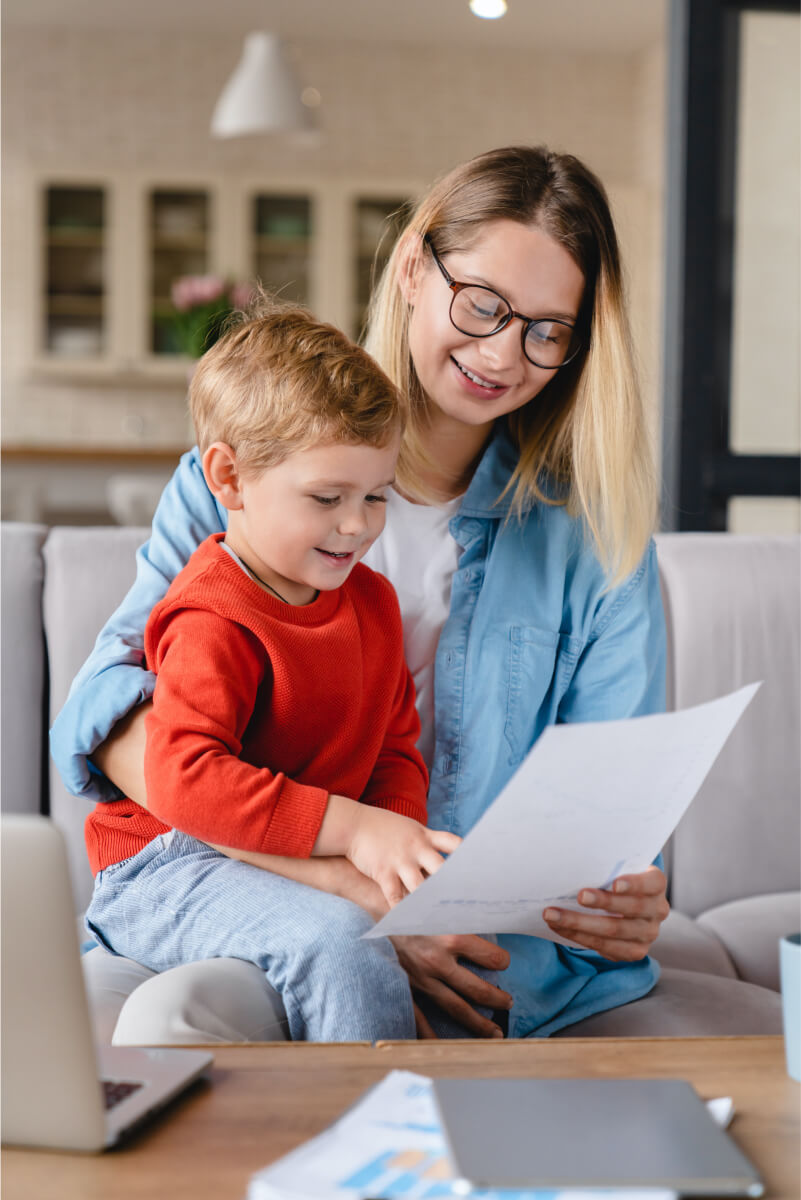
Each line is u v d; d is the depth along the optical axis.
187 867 0.95
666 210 2.52
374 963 0.84
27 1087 0.56
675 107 2.46
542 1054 0.67
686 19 2.39
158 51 6.50
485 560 1.24
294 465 0.93
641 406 1.20
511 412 1.28
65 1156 0.55
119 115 6.51
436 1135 0.55
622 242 1.25
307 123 4.76
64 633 1.43
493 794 1.18
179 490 1.17
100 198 6.36
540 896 0.83
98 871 1.02
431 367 1.15
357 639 1.03
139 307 6.37
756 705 1.58
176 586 1.00
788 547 1.63
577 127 6.69
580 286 1.13
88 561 1.46
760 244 2.45
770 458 2.48
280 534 0.95
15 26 6.39
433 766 1.20
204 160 6.56
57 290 6.36
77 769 0.99
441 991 0.98
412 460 1.25
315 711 0.99
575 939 0.94
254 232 6.44
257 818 0.86
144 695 0.98
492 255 1.09
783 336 2.47
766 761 1.58
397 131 6.64
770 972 1.38
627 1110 0.57
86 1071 0.55
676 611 1.58
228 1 6.01
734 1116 0.59
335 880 0.90
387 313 1.22
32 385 6.56
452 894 0.75
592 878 0.84
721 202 2.43
